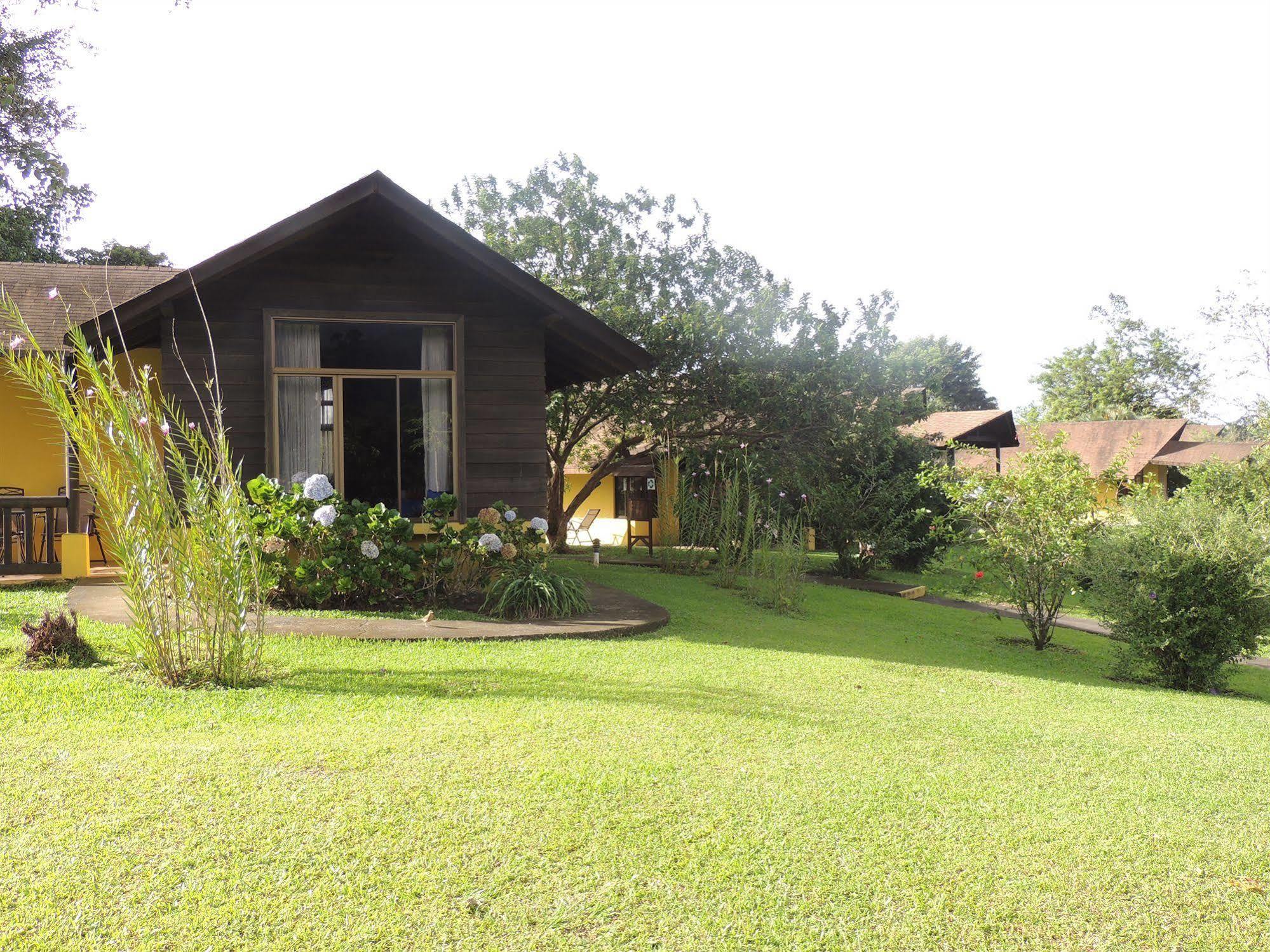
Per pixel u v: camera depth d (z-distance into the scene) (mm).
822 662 7656
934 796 4508
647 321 17594
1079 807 4508
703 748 4965
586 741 4949
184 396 9312
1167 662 9688
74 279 13836
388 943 3037
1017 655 10031
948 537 12156
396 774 4332
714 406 17344
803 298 17344
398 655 6844
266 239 9031
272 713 5266
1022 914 3434
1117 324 57375
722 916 3305
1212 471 18719
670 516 17375
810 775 4652
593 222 19188
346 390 9859
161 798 3969
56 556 11898
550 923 3199
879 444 17688
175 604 5961
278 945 2996
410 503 9992
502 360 10266
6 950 2895
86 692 5535
